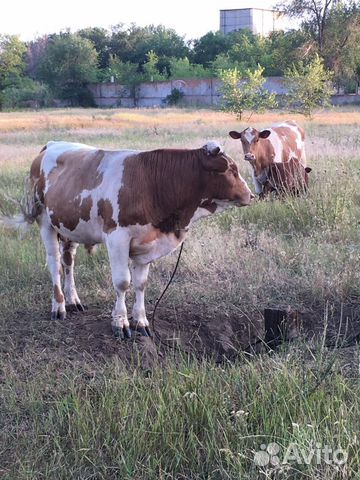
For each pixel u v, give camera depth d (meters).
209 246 6.69
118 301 4.84
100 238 4.92
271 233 7.52
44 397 4.09
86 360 4.54
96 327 5.07
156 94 54.97
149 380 4.11
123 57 68.38
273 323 5.10
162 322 5.27
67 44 57.81
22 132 24.94
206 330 5.26
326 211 7.74
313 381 3.88
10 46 58.44
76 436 3.59
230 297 5.67
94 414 3.76
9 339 4.89
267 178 9.66
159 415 3.56
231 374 4.06
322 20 45.94
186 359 4.63
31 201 5.40
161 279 6.15
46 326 5.14
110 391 3.95
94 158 4.94
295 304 5.56
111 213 4.70
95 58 59.41
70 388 4.02
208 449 3.34
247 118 31.91
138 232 4.71
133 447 3.42
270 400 3.68
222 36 66.25
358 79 48.69
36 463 3.43
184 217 4.75
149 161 4.66
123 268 4.74
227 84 32.09
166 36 68.25
